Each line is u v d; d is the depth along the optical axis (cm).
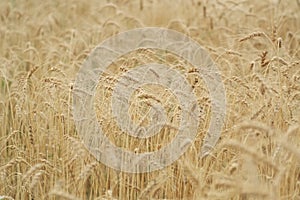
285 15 980
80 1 1256
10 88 843
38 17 1201
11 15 1157
